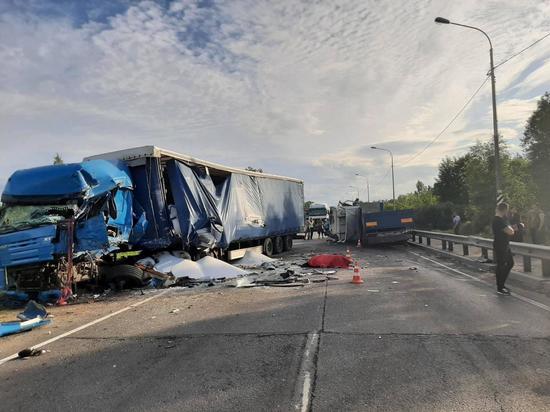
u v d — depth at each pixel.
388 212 25.38
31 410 4.52
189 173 14.70
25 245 10.61
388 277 12.84
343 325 7.29
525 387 4.59
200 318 8.34
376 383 4.81
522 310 8.12
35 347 6.86
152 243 13.52
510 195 35.78
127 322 8.31
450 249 19.86
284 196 24.47
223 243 16.23
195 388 4.88
